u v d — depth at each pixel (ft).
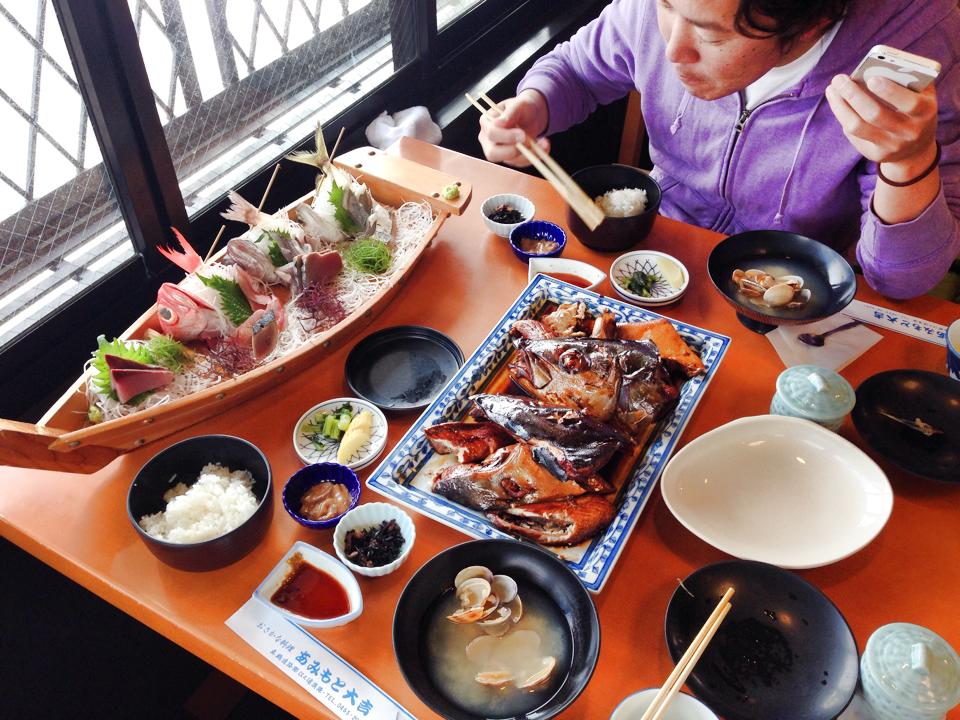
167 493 2.16
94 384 2.29
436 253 3.05
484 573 1.92
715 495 2.12
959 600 1.93
